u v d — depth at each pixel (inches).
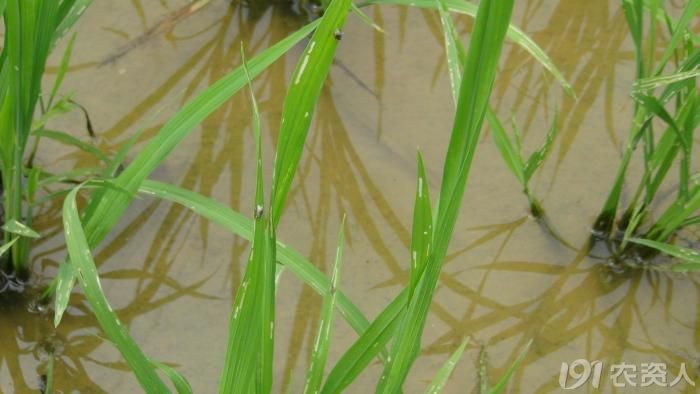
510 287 36.4
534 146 40.6
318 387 30.1
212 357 34.8
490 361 35.2
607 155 40.5
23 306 35.1
